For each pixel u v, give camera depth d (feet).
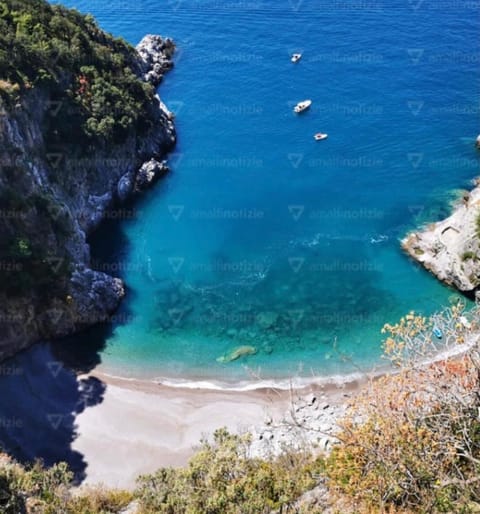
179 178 199.62
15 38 163.12
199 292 154.10
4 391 123.54
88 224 175.01
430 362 69.05
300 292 151.64
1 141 136.15
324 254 163.22
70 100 175.94
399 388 63.16
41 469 98.73
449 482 51.01
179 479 65.87
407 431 56.08
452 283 148.66
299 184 191.42
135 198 191.93
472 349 61.05
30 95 159.74
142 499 69.92
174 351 137.59
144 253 168.86
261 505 56.13
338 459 63.21
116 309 149.79
